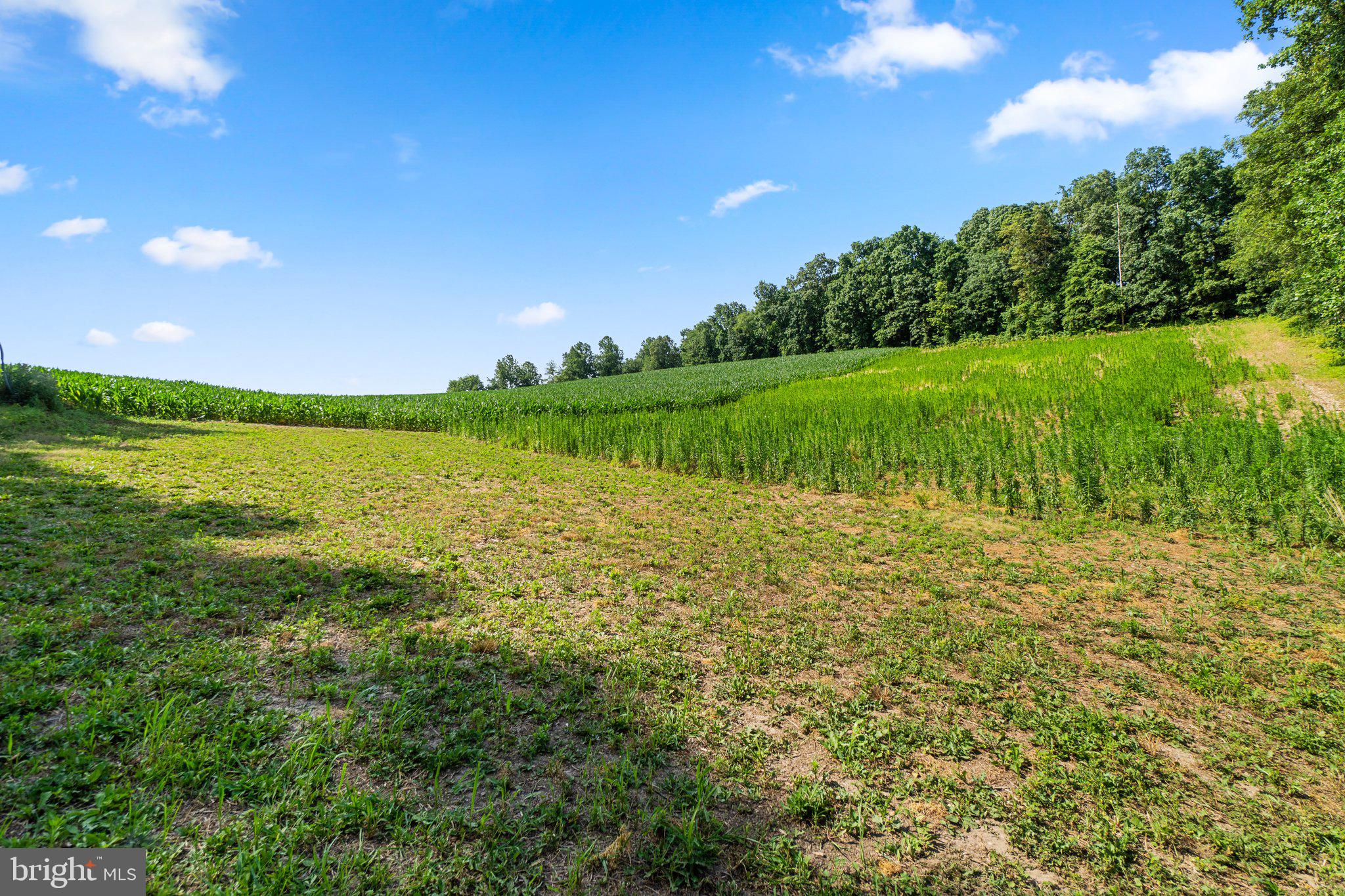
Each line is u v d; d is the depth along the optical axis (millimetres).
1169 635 5828
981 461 11820
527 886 2684
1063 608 6484
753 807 3395
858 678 4977
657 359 118562
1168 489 10344
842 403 22016
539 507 10719
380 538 8094
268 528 8023
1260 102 25734
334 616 5359
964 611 6391
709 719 4258
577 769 3598
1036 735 4195
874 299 76688
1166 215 55031
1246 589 6965
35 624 4371
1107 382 21125
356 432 22781
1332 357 21531
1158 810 3490
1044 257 63000
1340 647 5508
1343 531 8148
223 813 2916
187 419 23406
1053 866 3064
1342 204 16594
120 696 3621
